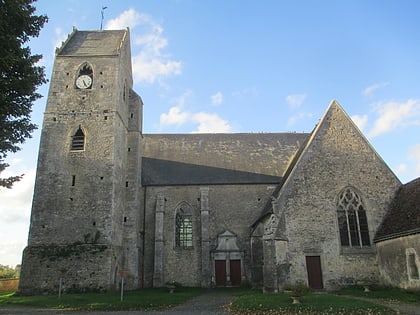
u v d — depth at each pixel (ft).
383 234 79.05
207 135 130.41
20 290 83.41
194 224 107.34
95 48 109.40
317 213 82.48
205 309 57.77
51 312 56.65
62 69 104.01
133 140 110.52
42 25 58.18
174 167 116.26
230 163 118.01
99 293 80.84
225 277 102.06
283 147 125.90
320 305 53.57
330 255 80.48
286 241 79.46
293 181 84.17
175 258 103.81
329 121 89.86
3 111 53.47
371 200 84.94
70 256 85.76
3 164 56.24
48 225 89.71
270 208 89.10
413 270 69.05
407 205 77.25
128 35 118.42
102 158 95.71
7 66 52.37
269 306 54.34
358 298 65.72
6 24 53.52
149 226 107.14
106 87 102.42
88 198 92.22
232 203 109.29
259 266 92.58
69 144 96.94
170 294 79.97
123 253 98.84
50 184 93.15
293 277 78.18
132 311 57.06
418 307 54.44
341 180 85.30
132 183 105.81
